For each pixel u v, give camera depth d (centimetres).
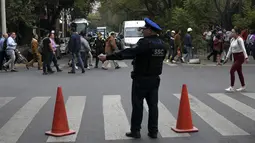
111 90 1109
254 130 671
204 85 1200
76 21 4331
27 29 2680
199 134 644
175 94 1026
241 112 812
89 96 1012
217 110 831
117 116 778
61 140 613
